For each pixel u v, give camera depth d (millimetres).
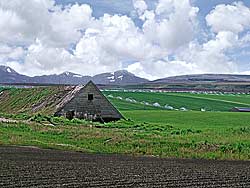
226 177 22406
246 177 22578
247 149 34750
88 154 31141
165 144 37469
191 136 45062
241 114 88500
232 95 164500
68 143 38438
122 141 39469
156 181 20609
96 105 75188
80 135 45031
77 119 70500
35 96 89125
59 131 48812
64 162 26047
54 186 18703
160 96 143625
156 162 27547
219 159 30484
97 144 37875
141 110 103688
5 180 19719
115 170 23531
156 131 53438
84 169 23531
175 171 23891
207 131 52281
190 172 23688
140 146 36562
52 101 79812
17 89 102625
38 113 77375
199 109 120125
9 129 48719
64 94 78875
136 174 22422
